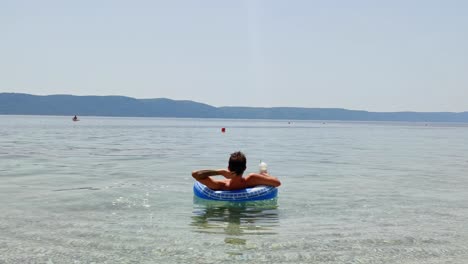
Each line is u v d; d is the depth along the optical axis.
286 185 7.08
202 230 4.25
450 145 21.64
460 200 5.91
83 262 3.43
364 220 4.73
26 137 20.44
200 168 9.07
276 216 4.86
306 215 4.92
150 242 3.89
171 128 43.19
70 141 18.23
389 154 14.57
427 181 7.75
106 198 5.71
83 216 4.75
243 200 5.42
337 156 13.20
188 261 3.46
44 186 6.60
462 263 3.52
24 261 3.44
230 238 4.02
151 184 6.86
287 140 23.58
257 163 10.48
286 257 3.58
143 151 13.67
